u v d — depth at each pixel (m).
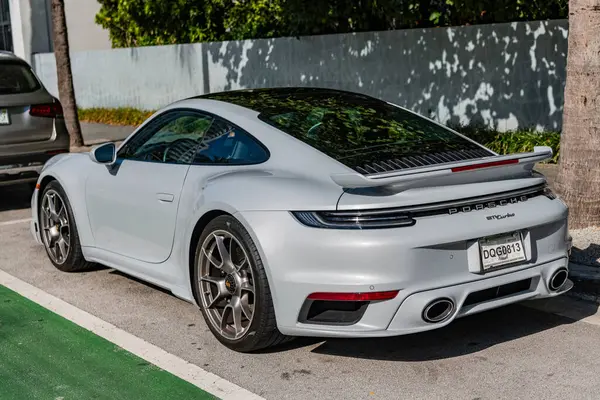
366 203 3.98
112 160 5.54
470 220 4.11
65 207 6.20
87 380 4.29
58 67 13.48
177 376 4.32
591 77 6.22
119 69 18.38
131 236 5.49
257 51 14.92
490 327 4.95
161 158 5.33
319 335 4.12
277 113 4.93
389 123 5.00
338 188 4.10
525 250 4.34
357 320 4.05
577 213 6.41
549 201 4.53
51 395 4.11
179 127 5.32
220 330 4.64
